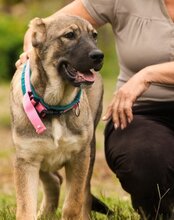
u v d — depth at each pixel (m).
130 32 6.29
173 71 5.94
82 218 6.64
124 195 8.57
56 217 6.80
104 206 6.89
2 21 25.48
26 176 6.13
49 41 6.11
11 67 25.42
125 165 5.99
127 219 6.59
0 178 10.77
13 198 8.69
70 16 6.23
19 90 6.13
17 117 6.10
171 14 6.18
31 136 6.07
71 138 6.15
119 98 5.92
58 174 7.30
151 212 6.11
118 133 6.22
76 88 6.10
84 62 5.93
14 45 25.22
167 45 6.13
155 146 5.95
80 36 6.10
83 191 6.35
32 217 6.03
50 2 25.25
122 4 6.31
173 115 6.37
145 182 5.92
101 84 7.07
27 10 26.50
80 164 6.30
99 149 12.73
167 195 6.03
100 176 10.57
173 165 5.96
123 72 6.50
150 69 5.96
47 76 6.03
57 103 6.04
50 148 6.11
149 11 6.22
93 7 6.51
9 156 12.30
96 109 6.95
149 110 6.36
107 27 25.23
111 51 25.58
